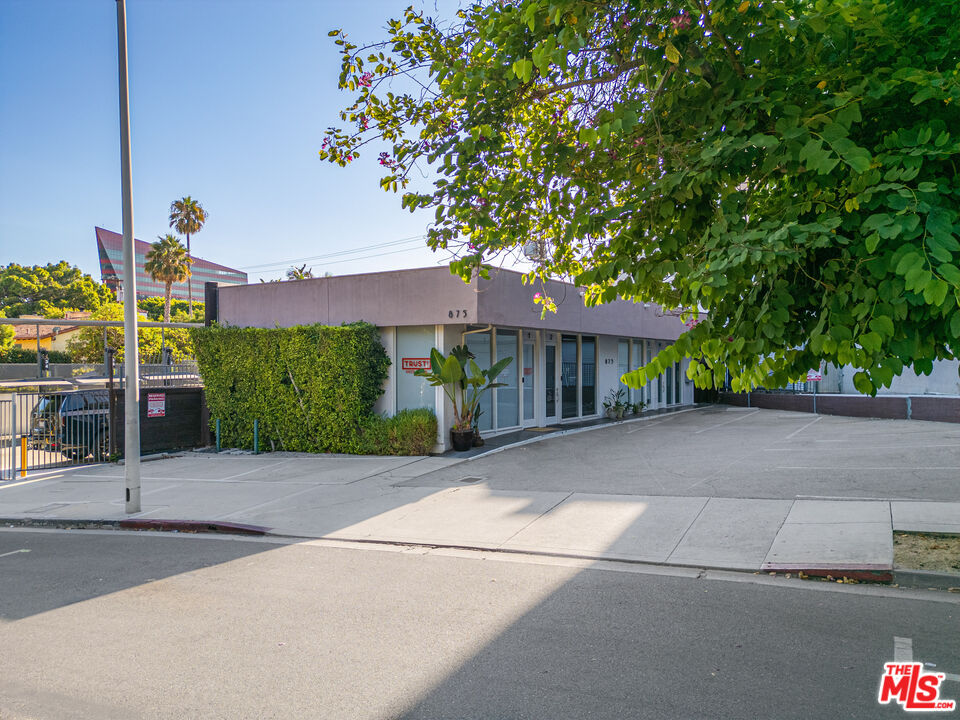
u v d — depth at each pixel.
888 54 3.87
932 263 2.96
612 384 22.67
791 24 3.75
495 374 15.18
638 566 7.00
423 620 5.63
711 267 3.48
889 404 18.52
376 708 4.12
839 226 3.60
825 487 9.77
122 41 10.83
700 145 4.25
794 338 3.95
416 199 6.02
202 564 7.73
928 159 3.41
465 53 6.21
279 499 11.29
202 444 18.66
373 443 15.34
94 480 14.38
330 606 6.07
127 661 4.93
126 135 10.90
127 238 10.86
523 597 6.13
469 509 9.84
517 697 4.20
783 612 5.50
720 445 14.79
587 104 5.56
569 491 10.62
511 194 5.50
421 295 15.09
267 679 4.57
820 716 3.83
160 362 47.41
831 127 3.46
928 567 6.16
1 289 92.75
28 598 6.58
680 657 4.70
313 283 16.83
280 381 16.61
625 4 4.35
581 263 6.66
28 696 4.39
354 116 6.74
